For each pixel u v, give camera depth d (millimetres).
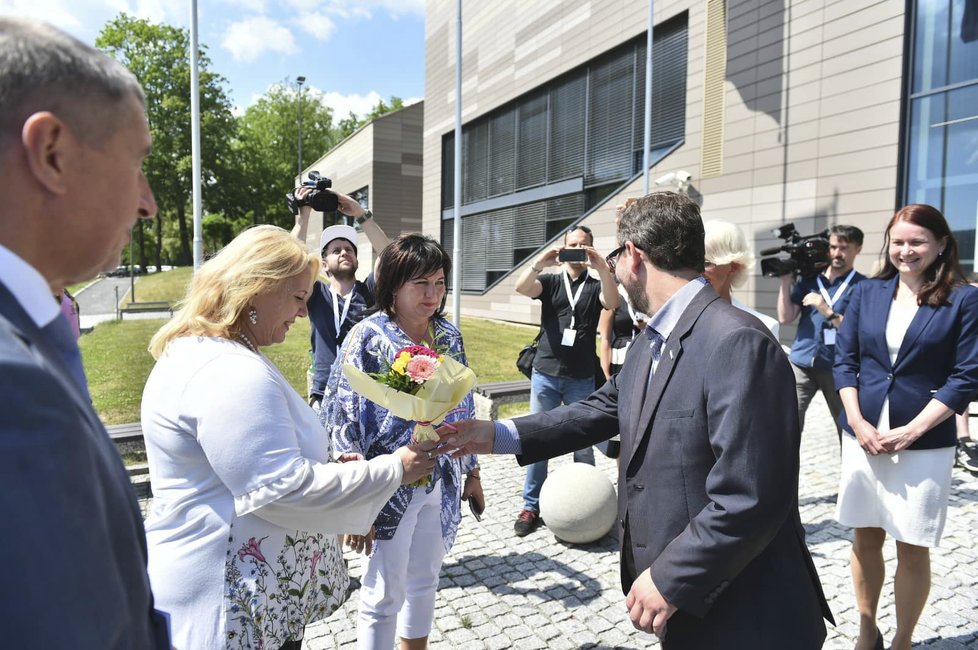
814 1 9711
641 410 1601
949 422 2346
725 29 11312
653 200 1637
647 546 1527
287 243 1582
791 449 1347
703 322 1481
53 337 684
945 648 2596
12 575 523
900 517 2346
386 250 2283
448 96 22375
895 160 8719
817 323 4309
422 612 2227
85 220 736
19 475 539
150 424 1415
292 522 1439
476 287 21344
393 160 28203
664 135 13273
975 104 7953
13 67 655
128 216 802
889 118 8781
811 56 9797
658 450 1503
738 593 1448
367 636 2100
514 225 19016
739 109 11062
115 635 627
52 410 583
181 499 1394
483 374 8930
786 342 10203
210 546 1382
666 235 1564
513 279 17953
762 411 1333
